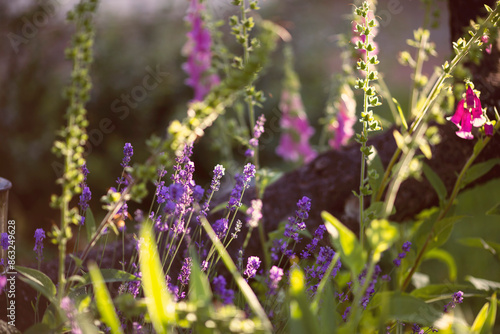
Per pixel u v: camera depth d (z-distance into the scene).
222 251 1.54
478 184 2.79
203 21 2.59
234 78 1.49
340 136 3.52
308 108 5.81
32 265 2.45
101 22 5.92
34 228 5.09
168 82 5.63
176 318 1.46
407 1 10.80
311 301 2.03
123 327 1.89
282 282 2.32
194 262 1.49
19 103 5.41
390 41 9.23
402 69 8.86
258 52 1.47
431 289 2.62
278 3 6.81
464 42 2.10
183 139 1.57
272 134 5.58
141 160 5.41
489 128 2.18
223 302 1.53
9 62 5.45
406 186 2.66
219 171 2.19
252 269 1.98
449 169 2.67
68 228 1.59
